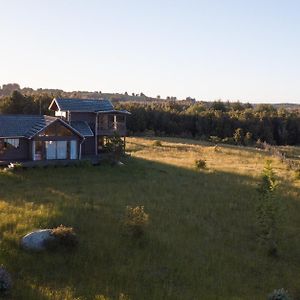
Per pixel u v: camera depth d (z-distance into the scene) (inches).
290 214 1182.3
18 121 1761.8
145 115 4269.2
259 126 4352.9
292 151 3208.7
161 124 4318.4
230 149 2787.9
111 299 672.4
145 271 796.0
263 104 5895.7
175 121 4439.0
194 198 1298.0
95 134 1947.6
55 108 2028.8
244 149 2925.7
